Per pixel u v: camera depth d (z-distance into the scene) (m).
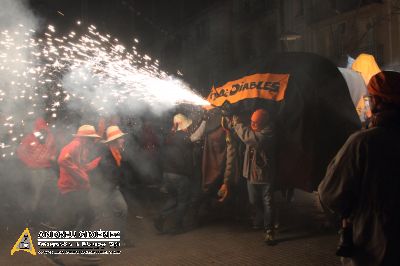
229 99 6.98
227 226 7.09
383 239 2.38
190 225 7.14
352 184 2.50
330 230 6.59
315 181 6.41
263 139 5.97
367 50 22.77
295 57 6.89
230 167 6.71
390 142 2.45
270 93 6.58
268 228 6.02
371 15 23.09
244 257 5.51
